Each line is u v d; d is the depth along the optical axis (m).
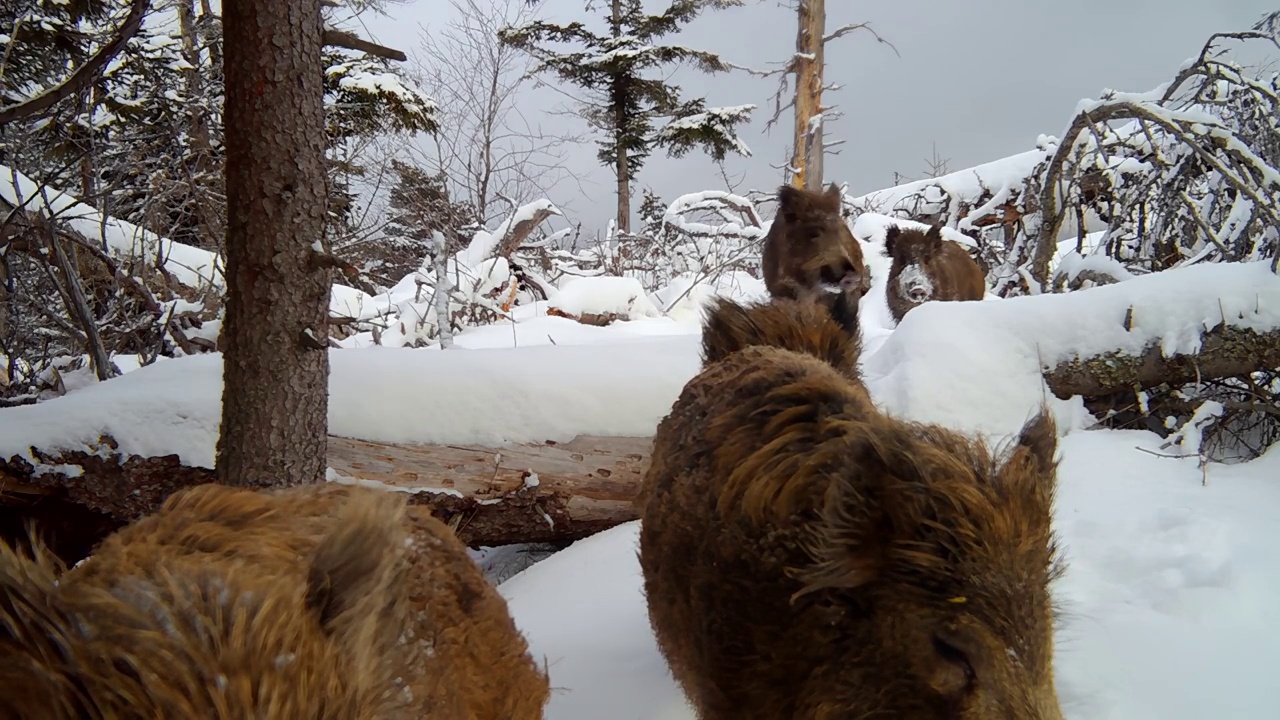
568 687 1.16
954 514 0.65
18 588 0.31
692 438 0.98
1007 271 4.35
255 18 1.16
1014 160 5.13
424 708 0.55
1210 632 1.07
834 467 0.75
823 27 6.36
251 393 1.26
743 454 0.86
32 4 2.23
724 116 8.51
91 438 1.42
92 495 1.43
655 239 5.80
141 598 0.34
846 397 0.88
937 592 0.65
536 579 1.57
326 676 0.35
